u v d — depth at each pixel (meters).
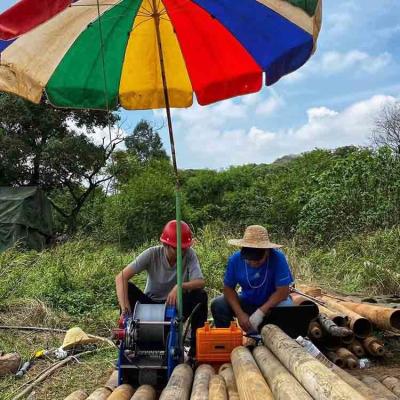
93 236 17.86
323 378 2.88
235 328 4.66
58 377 5.43
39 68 4.74
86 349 6.27
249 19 4.64
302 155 20.70
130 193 17.95
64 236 20.03
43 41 4.64
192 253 5.14
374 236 11.18
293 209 16.02
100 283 9.54
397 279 8.65
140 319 4.38
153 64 5.43
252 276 5.20
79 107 5.23
